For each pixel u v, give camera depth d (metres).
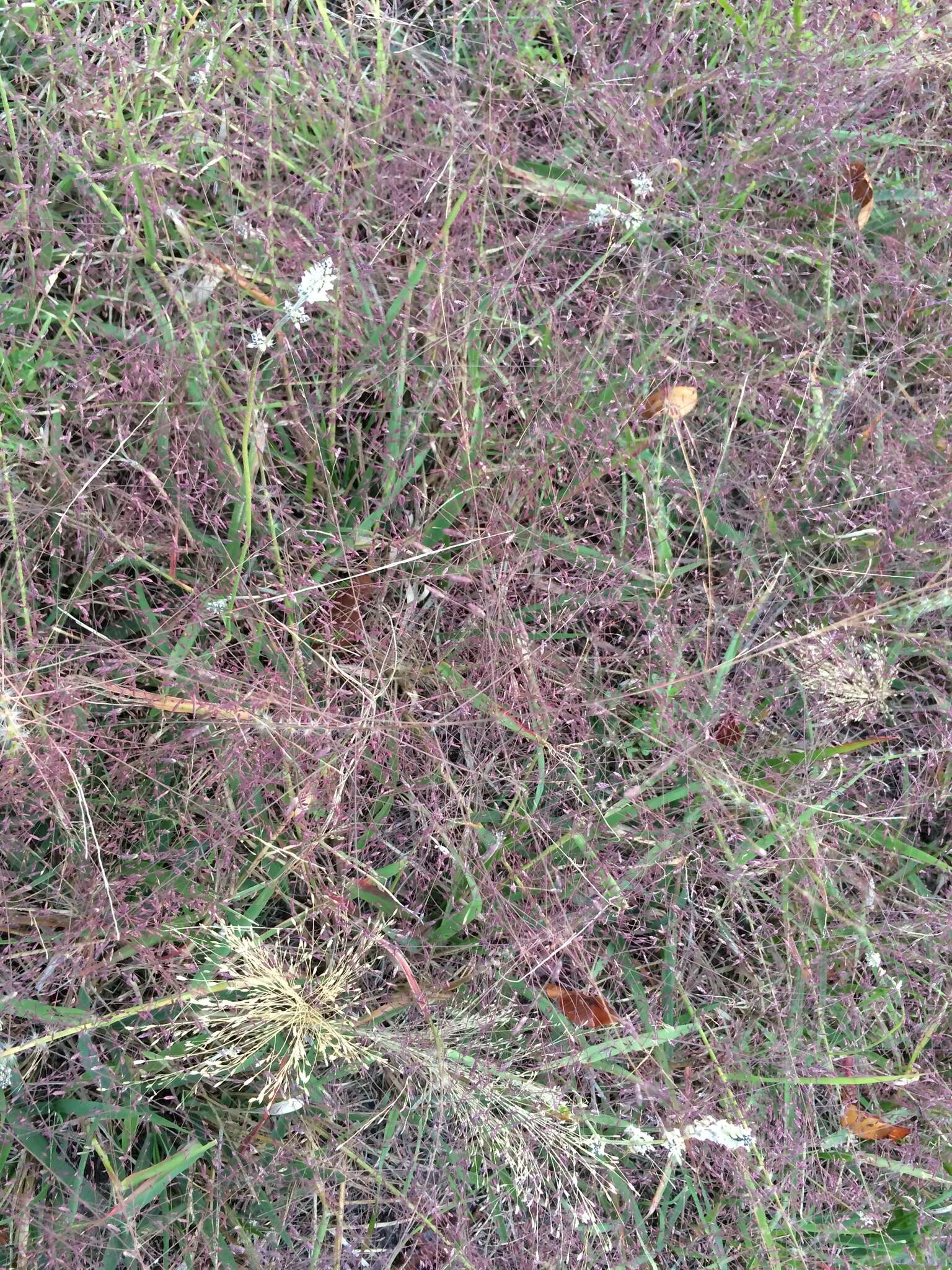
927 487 0.93
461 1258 0.81
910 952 0.89
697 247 0.95
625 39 0.99
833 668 0.88
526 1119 0.81
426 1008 0.79
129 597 0.85
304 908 0.85
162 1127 0.85
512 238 0.92
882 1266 0.89
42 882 0.83
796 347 0.96
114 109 0.86
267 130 0.88
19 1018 0.81
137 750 0.83
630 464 0.88
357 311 0.88
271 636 0.83
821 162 0.96
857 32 0.97
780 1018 0.87
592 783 0.89
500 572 0.86
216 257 0.87
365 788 0.87
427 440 0.90
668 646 0.87
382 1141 0.86
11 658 0.77
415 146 0.91
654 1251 0.86
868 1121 0.89
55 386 0.87
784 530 0.94
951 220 0.97
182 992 0.80
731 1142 0.79
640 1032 0.86
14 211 0.84
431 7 0.97
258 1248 0.82
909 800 0.92
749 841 0.86
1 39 0.90
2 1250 0.78
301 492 0.90
